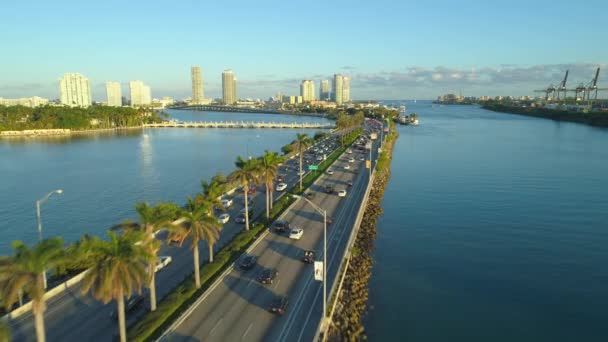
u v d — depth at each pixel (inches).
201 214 2230.6
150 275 1972.2
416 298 2529.5
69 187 5315.0
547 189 5255.9
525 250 3297.2
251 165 3161.9
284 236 3117.6
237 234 3147.1
